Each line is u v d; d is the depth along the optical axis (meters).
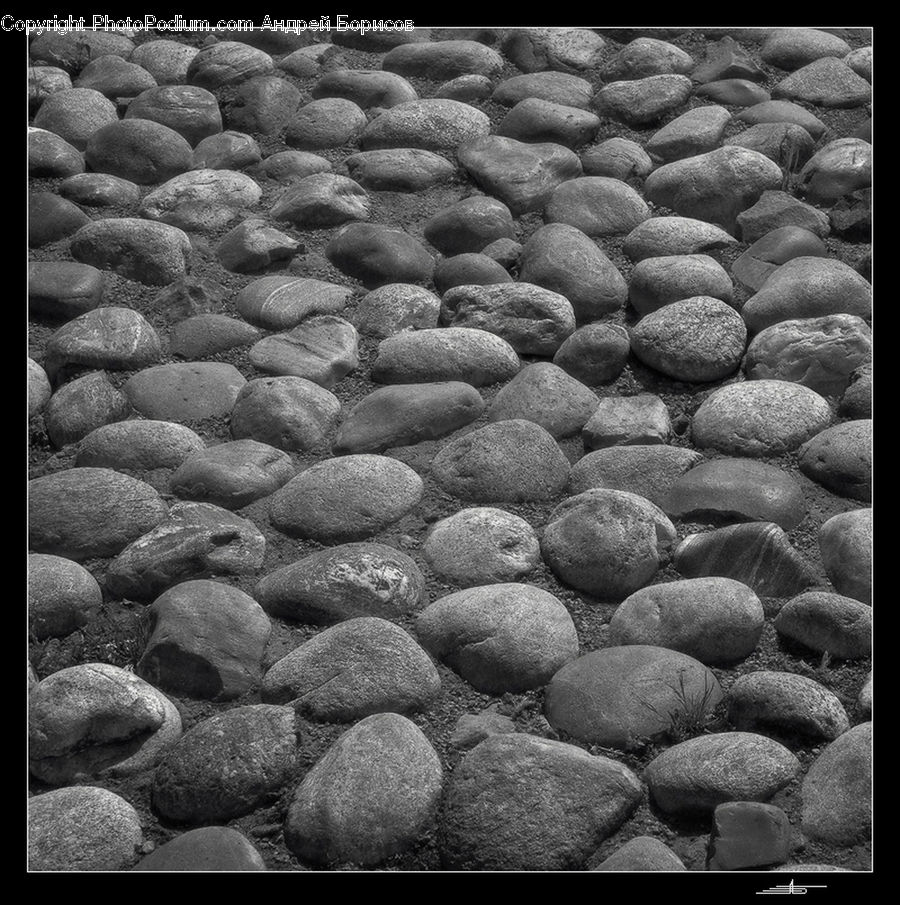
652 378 3.74
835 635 3.22
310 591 3.30
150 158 4.26
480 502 3.49
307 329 3.83
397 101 4.48
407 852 3.02
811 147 4.25
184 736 3.13
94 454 3.57
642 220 4.09
